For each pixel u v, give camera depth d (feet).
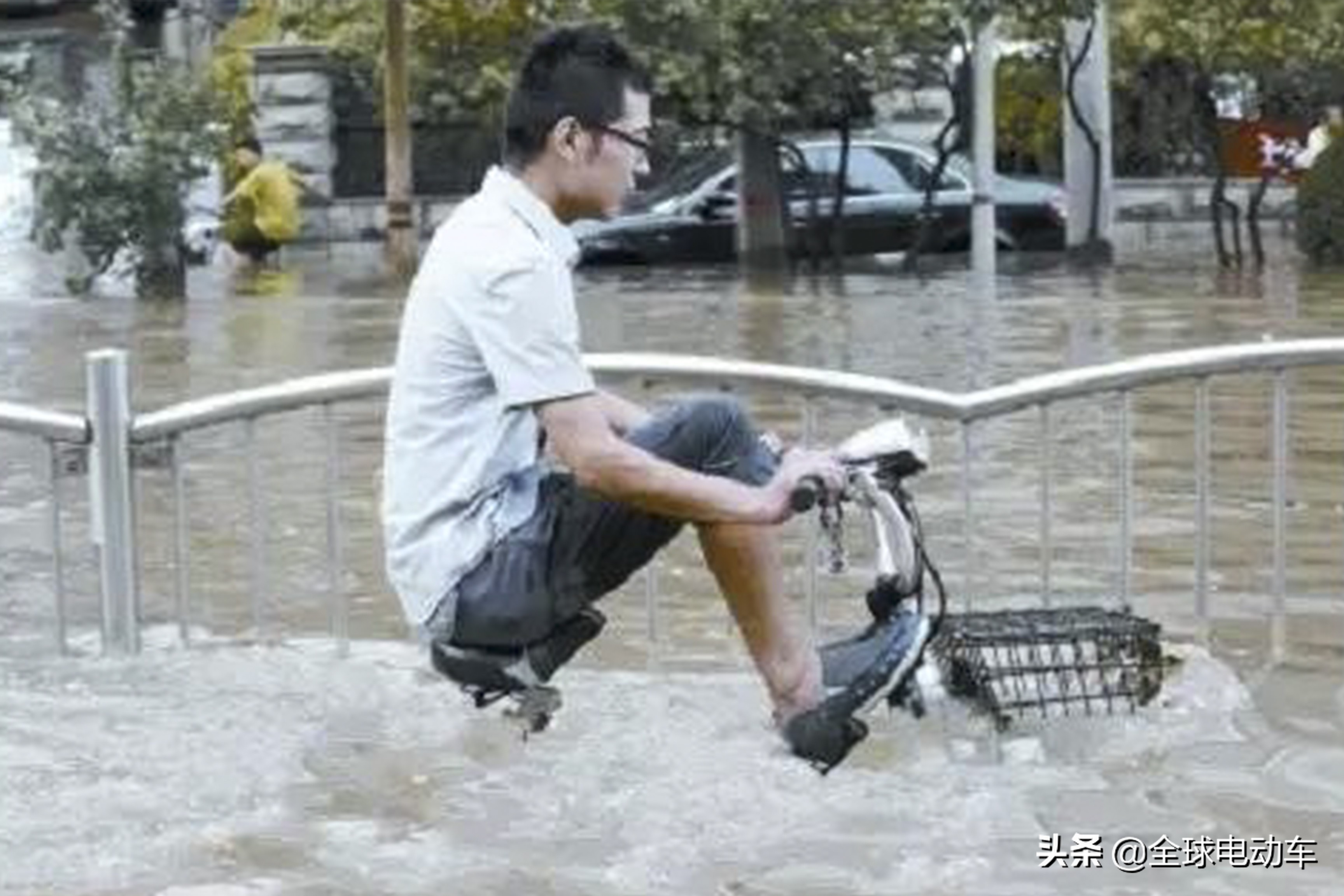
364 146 192.13
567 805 35.73
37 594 52.42
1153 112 193.36
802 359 97.35
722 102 149.59
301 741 39.17
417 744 38.78
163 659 44.50
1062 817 34.76
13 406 47.21
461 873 33.04
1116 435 70.28
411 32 154.30
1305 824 34.37
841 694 32.32
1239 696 40.45
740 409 32.22
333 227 190.60
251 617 49.11
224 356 102.22
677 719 39.68
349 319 118.21
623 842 34.09
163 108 141.28
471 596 31.60
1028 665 38.37
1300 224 152.05
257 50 190.29
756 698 40.98
